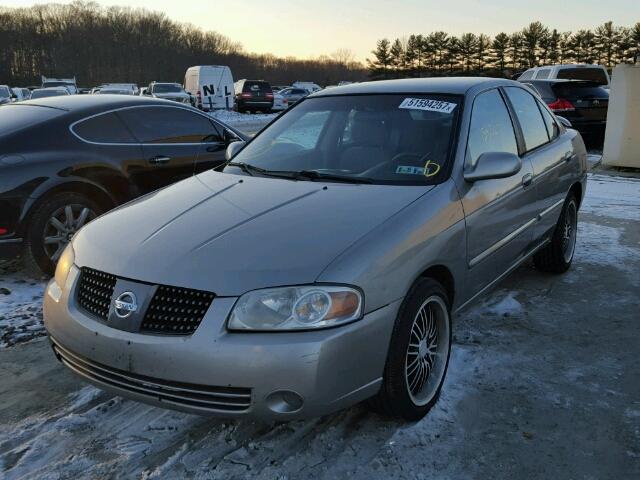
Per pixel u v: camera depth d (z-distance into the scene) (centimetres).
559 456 271
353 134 376
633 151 1080
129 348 248
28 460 270
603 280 501
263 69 10762
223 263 252
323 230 271
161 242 273
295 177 351
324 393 240
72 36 9556
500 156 331
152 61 9881
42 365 363
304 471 260
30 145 495
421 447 276
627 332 399
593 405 312
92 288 272
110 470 262
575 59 7619
